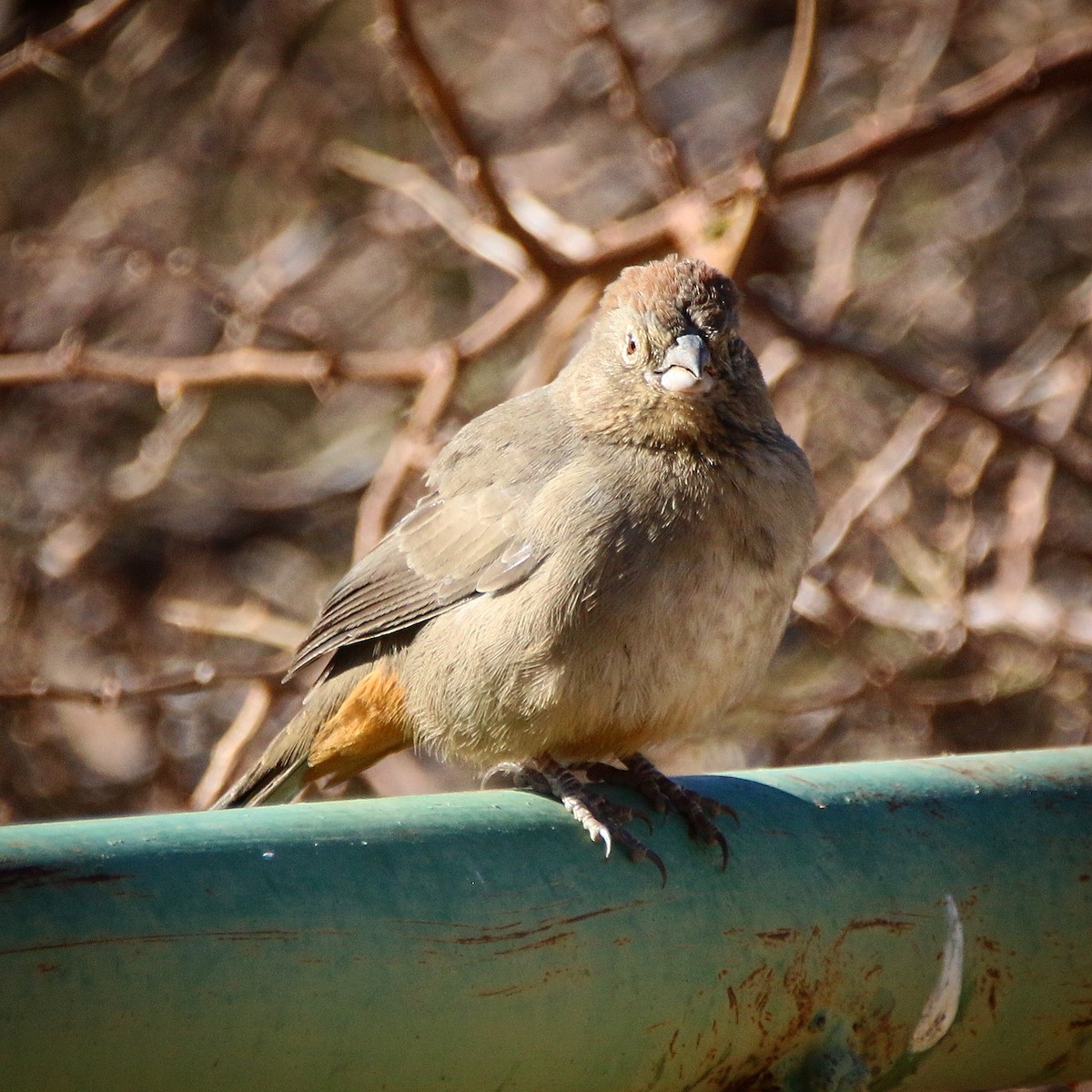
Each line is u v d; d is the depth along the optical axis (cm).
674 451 786
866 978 610
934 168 1672
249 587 1590
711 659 765
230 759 1100
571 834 591
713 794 626
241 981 511
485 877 563
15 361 1230
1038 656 1298
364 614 847
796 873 608
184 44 1764
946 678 1368
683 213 1194
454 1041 546
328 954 525
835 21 1700
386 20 1126
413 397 1519
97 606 1545
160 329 1667
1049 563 1456
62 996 490
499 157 1675
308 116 1722
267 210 1750
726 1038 595
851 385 1467
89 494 1539
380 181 1340
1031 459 1312
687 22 1825
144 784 1428
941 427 1420
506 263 1251
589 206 1709
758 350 1431
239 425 1747
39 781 1430
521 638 767
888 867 617
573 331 1275
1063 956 629
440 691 805
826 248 1459
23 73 1242
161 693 1115
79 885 503
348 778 910
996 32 1634
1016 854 631
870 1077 620
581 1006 568
